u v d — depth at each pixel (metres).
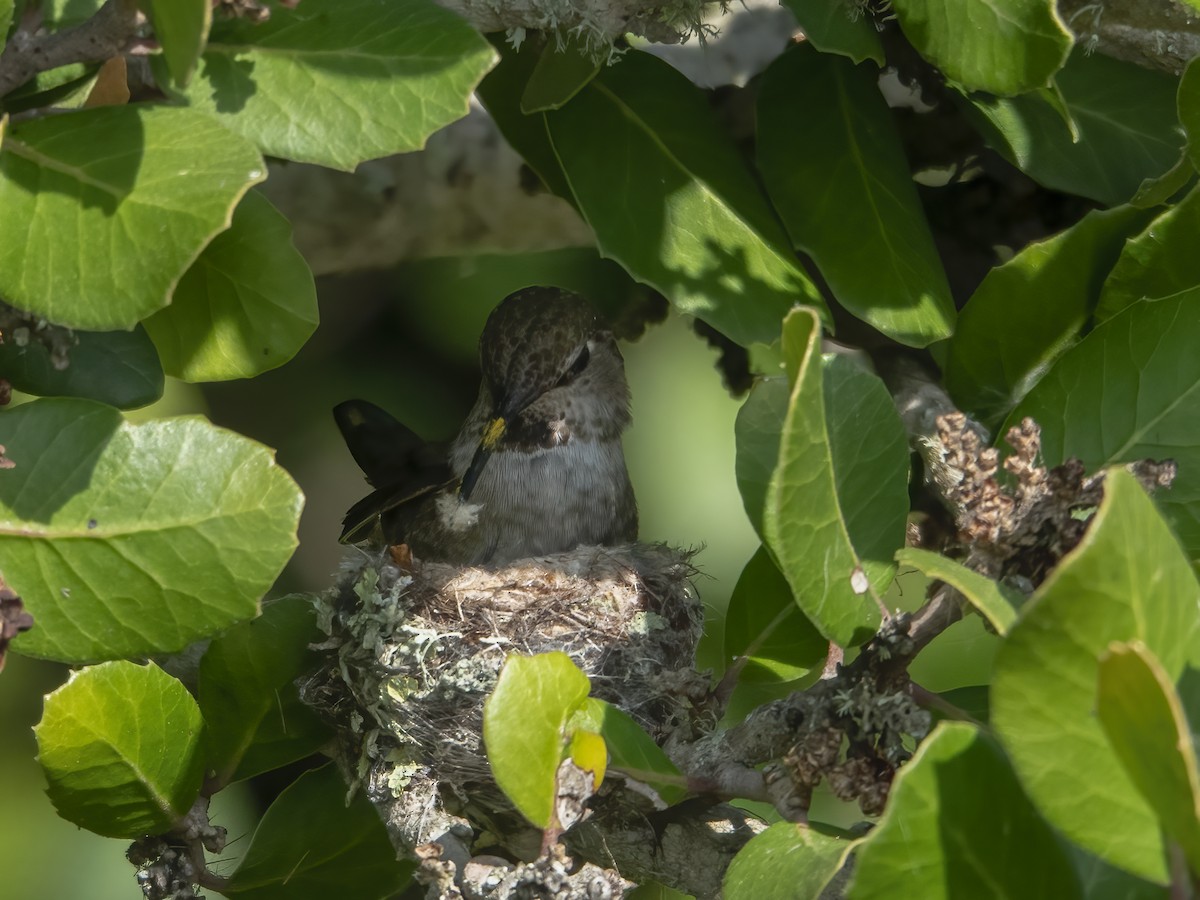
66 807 4.96
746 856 4.20
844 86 5.77
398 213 8.45
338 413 8.67
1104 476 4.25
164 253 3.85
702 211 5.55
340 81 4.46
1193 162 4.60
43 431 4.34
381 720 6.31
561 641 6.78
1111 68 5.88
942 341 6.03
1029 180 7.05
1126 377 4.79
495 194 8.45
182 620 4.39
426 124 4.43
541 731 4.27
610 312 9.03
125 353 4.87
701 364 9.23
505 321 8.27
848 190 5.60
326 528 9.39
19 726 8.36
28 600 4.36
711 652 8.73
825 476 4.30
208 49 4.49
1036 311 5.42
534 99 5.43
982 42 4.61
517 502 8.30
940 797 3.57
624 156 5.61
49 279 3.89
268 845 5.73
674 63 8.25
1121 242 5.27
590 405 8.44
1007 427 4.86
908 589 8.03
